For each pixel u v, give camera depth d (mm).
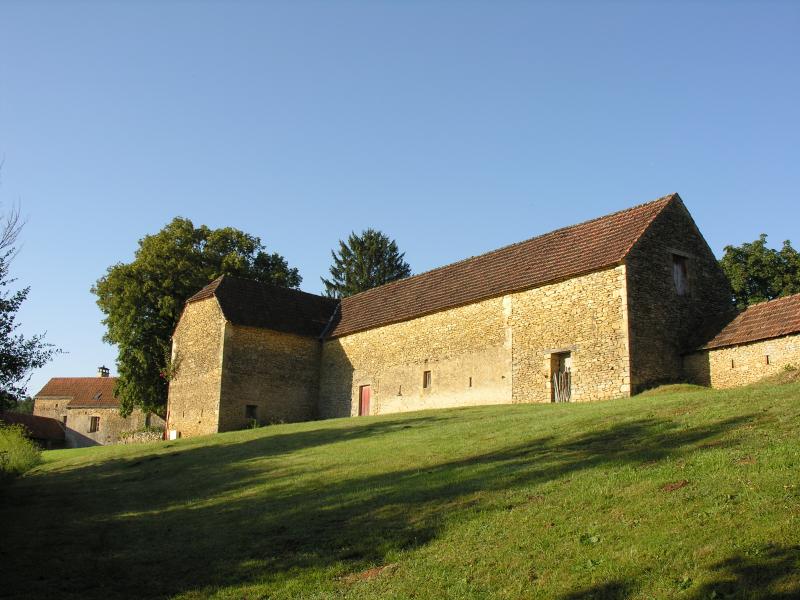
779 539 7734
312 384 37188
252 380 34906
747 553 7605
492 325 28609
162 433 42688
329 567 9734
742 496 9031
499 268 30328
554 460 12820
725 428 12375
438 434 18562
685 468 10523
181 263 42406
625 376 23172
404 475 14016
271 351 35938
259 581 9609
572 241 27922
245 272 45094
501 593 8039
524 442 14938
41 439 59625
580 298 25234
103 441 61375
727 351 23250
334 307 40750
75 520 13906
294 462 18000
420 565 9227
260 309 36625
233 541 11406
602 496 10148
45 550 11594
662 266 25297
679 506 9164
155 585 9836
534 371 26406
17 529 13109
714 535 8156
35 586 9844
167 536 12188
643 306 24172
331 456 18031
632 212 26922
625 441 13070
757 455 10406
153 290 42125
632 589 7461
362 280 67750
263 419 34906
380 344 34219
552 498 10562
